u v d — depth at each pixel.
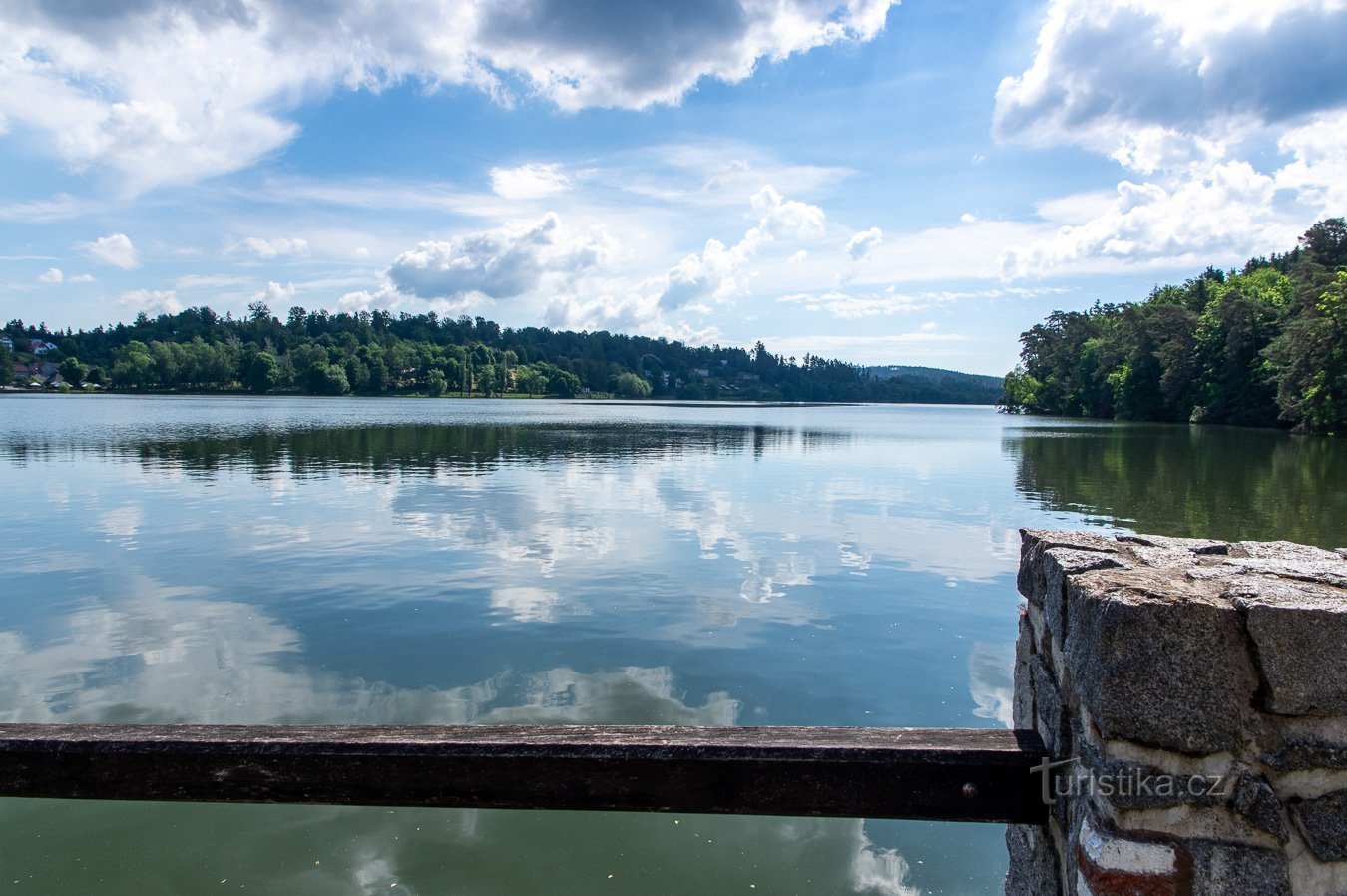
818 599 11.98
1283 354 53.91
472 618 10.91
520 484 25.31
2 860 5.52
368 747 3.18
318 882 5.32
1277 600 2.46
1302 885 2.38
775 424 76.94
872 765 3.10
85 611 11.21
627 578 13.15
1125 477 28.50
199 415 75.81
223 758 3.20
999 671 9.08
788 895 5.23
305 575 13.23
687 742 3.15
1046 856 3.18
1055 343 113.81
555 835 5.88
